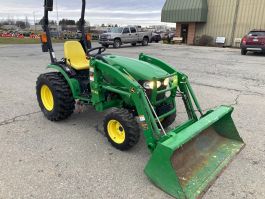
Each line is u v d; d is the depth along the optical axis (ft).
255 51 48.37
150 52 51.29
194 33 77.10
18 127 14.12
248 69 32.19
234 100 19.16
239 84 24.16
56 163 10.69
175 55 46.55
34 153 11.44
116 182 9.54
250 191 9.11
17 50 54.60
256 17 65.98
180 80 12.39
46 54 47.01
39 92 15.35
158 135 9.94
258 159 11.05
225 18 70.85
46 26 14.79
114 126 11.87
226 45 71.87
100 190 9.10
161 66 13.26
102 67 11.77
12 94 20.30
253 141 12.63
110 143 12.22
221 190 9.12
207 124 10.26
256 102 18.69
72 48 14.97
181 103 18.25
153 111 10.52
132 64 12.12
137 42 69.31
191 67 33.37
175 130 10.59
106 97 12.61
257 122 14.99
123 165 10.64
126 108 12.32
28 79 25.50
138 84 10.55
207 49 60.95
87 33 16.43
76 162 10.80
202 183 9.23
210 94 20.70
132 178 9.78
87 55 15.28
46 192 8.95
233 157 10.95
